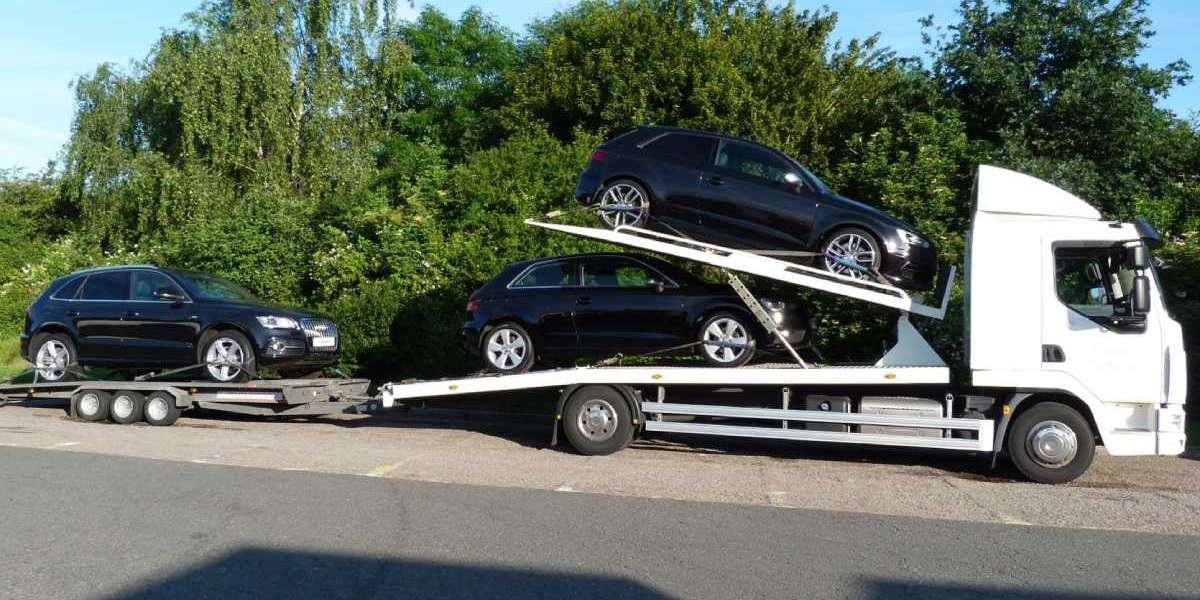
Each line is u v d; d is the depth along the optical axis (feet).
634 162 34.37
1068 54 54.39
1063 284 29.14
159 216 74.33
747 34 66.33
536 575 18.90
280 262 63.26
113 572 19.13
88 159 82.99
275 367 41.27
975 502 26.30
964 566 19.70
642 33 70.18
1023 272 29.14
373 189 71.10
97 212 83.20
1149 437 28.37
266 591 17.97
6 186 104.99
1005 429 29.73
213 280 44.32
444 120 87.45
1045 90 53.42
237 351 41.16
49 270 77.56
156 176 76.54
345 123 79.71
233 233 65.16
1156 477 30.42
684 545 21.16
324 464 31.58
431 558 20.11
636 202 34.14
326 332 43.75
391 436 39.01
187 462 31.78
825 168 58.54
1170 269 46.09
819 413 31.19
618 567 19.44
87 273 44.19
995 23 55.11
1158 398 28.30
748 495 26.94
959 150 52.34
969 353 30.17
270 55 76.43
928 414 30.68
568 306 34.45
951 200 50.72
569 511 24.50
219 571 19.20
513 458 33.01
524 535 22.00
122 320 42.45
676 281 33.96
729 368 32.01
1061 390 28.99
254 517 23.67
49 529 22.48
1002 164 51.29
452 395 35.76
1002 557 20.42
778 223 32.63
